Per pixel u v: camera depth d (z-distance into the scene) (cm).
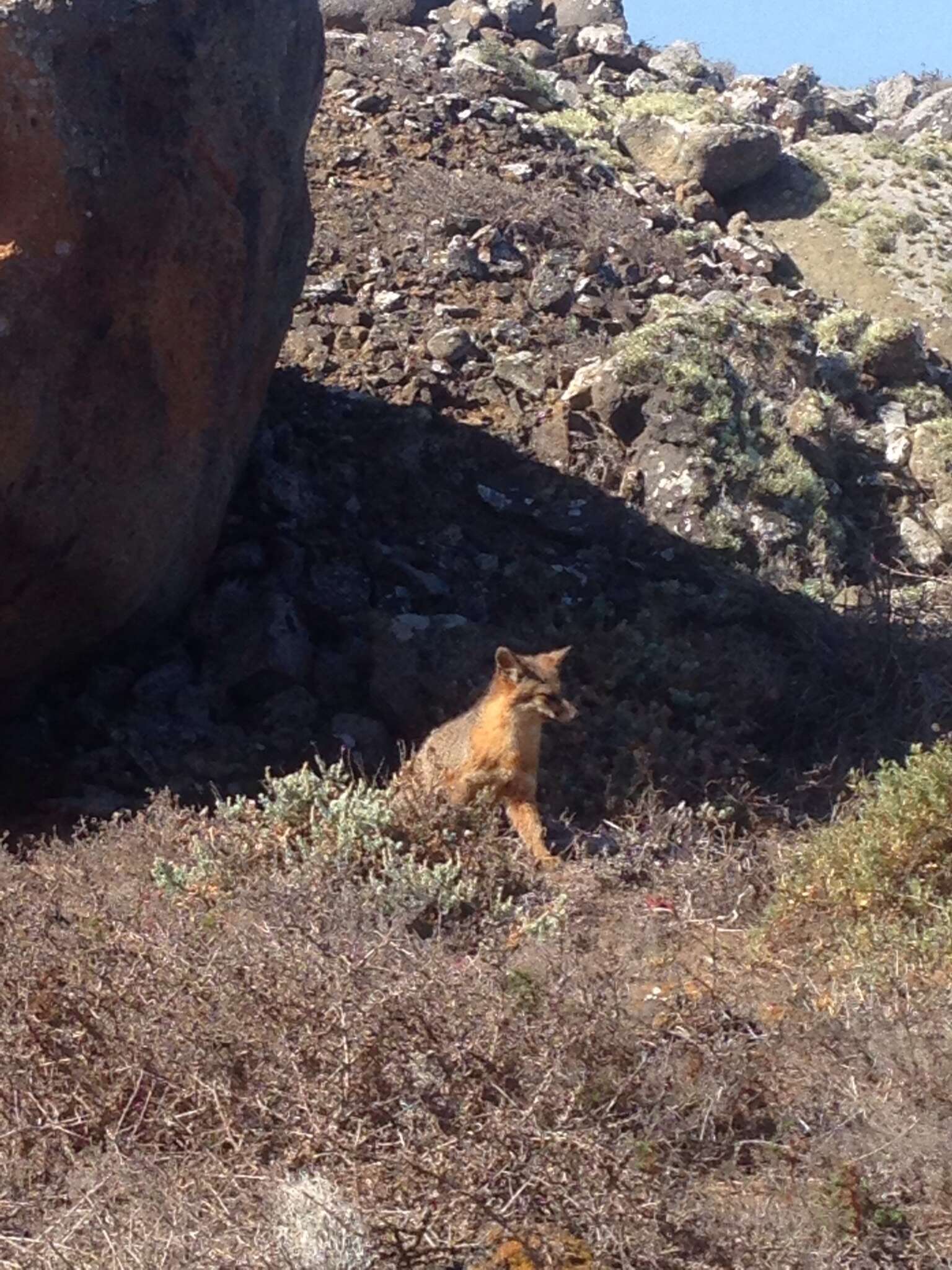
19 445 799
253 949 507
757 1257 401
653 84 2305
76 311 812
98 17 803
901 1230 427
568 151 1873
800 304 1758
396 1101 448
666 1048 489
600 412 1346
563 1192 406
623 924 660
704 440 1314
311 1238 378
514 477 1296
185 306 869
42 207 788
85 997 488
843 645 1115
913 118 2538
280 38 924
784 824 873
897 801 682
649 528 1266
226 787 904
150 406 868
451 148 1792
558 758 933
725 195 2036
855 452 1490
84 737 938
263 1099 451
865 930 625
